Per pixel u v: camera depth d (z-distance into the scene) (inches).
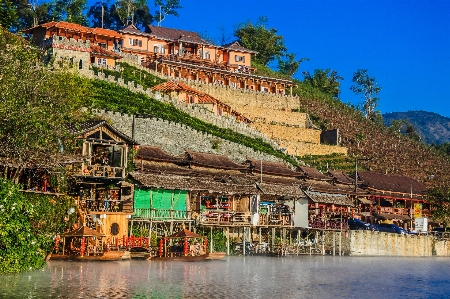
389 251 4554.6
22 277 2209.6
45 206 2647.6
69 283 2142.0
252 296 2122.3
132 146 3292.3
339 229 4200.3
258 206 3695.9
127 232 3051.2
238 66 7160.4
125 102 4507.9
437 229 5442.9
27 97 2637.8
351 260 3863.2
